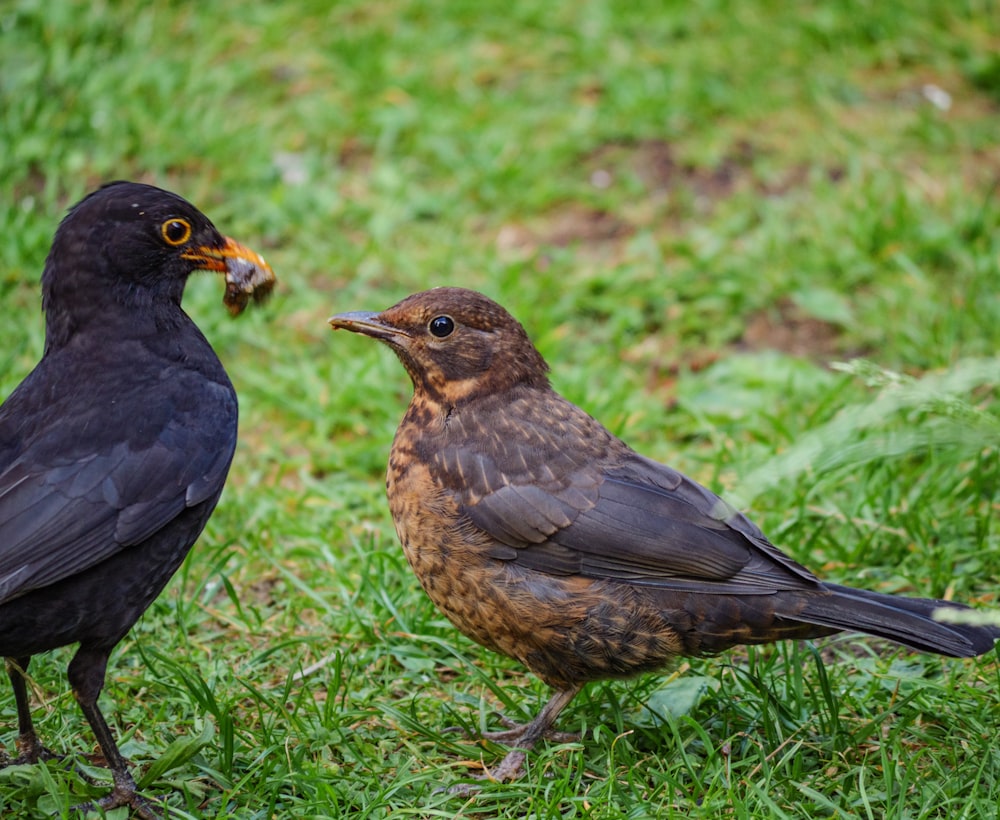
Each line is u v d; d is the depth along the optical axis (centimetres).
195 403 826
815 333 1408
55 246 839
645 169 1658
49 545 754
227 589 990
